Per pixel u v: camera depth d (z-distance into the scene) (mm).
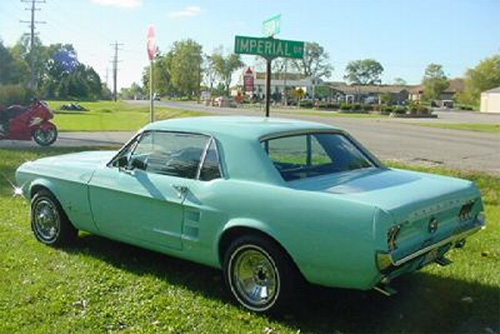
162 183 4875
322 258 3924
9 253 5746
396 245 3809
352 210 3816
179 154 4910
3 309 4324
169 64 123125
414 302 4668
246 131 4668
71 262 5508
